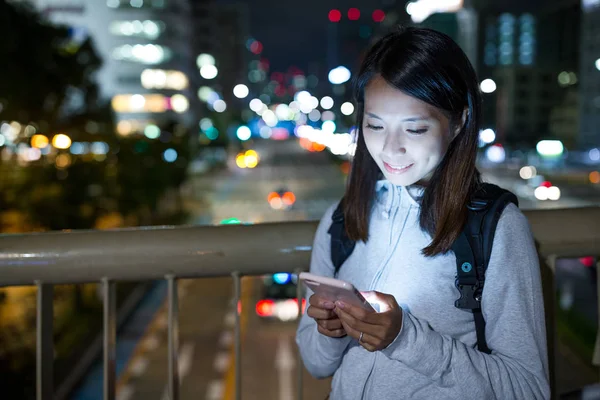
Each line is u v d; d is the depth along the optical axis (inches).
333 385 58.8
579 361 285.6
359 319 48.3
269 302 719.1
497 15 4028.1
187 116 3641.7
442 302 52.7
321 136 4473.4
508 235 52.1
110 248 68.1
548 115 3725.4
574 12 3710.6
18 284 69.0
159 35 3474.4
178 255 68.6
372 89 51.6
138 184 1123.9
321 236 62.1
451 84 50.3
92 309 808.9
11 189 663.8
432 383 52.6
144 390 595.8
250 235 70.2
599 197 1732.3
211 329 750.5
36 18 774.5
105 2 3427.7
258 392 553.0
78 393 603.5
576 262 903.7
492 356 50.4
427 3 3481.8
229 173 2901.1
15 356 517.3
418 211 54.8
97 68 911.7
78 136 948.6
